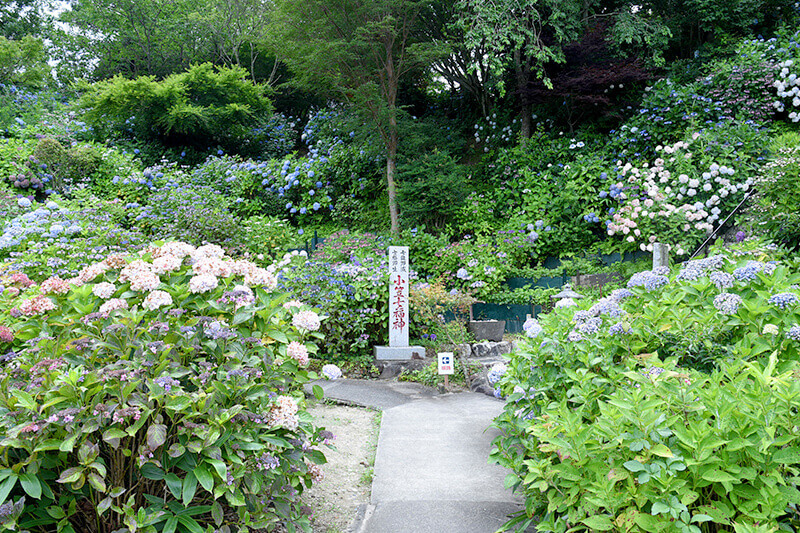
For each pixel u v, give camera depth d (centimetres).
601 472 201
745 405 196
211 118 1786
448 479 389
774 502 176
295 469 301
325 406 604
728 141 1059
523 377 330
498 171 1397
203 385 264
